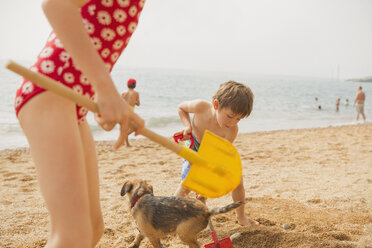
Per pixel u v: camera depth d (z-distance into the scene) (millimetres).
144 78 74188
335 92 69438
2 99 19766
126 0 1700
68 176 1491
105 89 1405
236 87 3135
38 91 1509
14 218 4148
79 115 1775
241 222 3832
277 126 17031
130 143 10367
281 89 66062
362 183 5895
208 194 2047
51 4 1383
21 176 6336
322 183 5914
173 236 3568
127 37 1819
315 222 3959
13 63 1288
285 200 4863
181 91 40500
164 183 5902
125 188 3020
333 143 10734
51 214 1498
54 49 1630
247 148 9773
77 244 1488
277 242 3260
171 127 14086
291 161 7914
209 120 3424
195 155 1902
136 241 3271
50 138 1485
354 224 3924
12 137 10719
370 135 12766
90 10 1646
